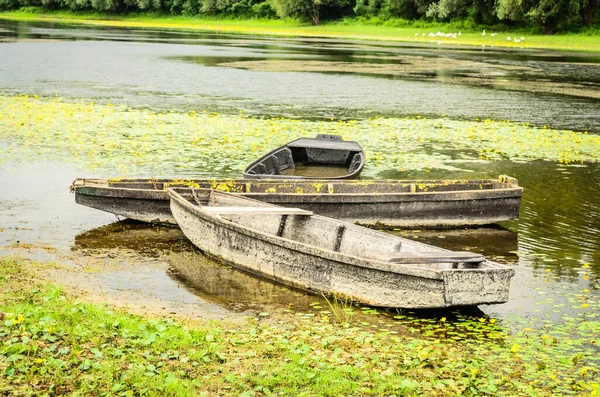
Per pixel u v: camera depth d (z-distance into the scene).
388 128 23.94
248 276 10.88
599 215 14.82
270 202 13.07
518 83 37.81
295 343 8.22
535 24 70.62
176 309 9.39
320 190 14.12
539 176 18.02
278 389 7.00
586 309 9.92
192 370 7.28
